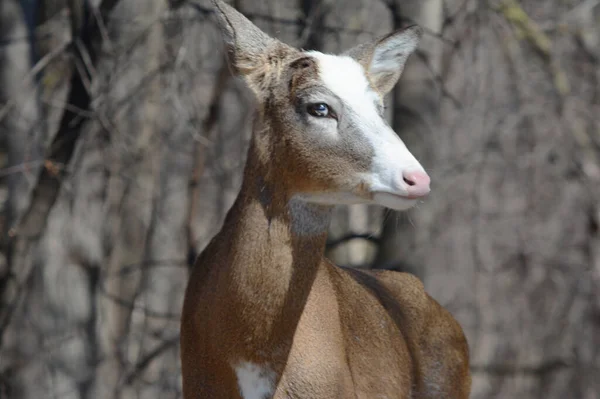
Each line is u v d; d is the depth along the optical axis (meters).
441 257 24.86
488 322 27.23
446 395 12.88
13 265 18.56
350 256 22.02
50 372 20.77
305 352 10.49
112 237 22.17
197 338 10.72
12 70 24.05
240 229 10.41
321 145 10.19
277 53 10.72
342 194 10.24
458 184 23.44
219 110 21.03
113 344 21.33
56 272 20.89
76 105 17.77
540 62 23.88
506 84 24.59
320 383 10.52
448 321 13.16
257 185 10.42
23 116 20.98
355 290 11.80
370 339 11.66
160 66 19.58
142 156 20.83
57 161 17.97
